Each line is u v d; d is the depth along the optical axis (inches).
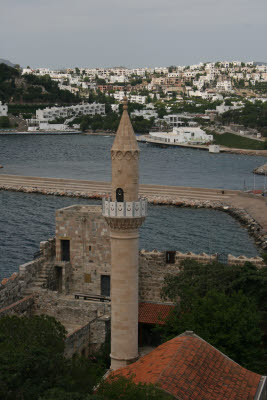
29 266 2657.5
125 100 2110.0
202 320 2154.3
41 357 1592.0
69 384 1578.5
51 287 2748.5
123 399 1512.1
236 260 2610.7
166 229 6033.5
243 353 2046.0
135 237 2129.7
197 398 1507.1
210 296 2234.3
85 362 1806.1
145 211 2127.2
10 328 1849.2
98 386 1729.8
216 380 1615.4
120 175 2102.6
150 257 2679.6
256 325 2150.6
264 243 5364.2
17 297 2576.3
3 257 4628.4
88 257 2738.7
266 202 7628.0
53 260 2802.7
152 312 2471.7
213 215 7047.2
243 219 6609.3
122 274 2132.1
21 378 1512.1
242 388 1611.7
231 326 2075.5
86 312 2490.2
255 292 2426.2
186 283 2458.2
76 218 2719.0
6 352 1601.9
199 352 1700.3
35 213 6811.0
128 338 2162.9
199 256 2667.3
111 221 2095.2
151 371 1611.7
